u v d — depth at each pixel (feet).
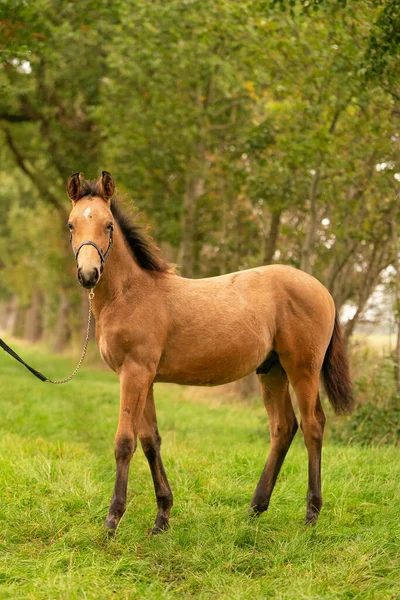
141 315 17.26
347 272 40.24
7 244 117.50
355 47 29.50
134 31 48.06
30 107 64.34
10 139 70.44
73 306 104.32
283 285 19.12
